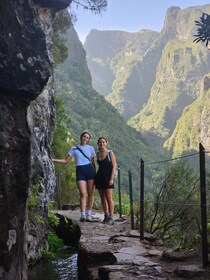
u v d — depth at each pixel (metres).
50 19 8.09
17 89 3.23
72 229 8.20
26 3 3.32
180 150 171.00
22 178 3.30
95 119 93.88
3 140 3.12
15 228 3.26
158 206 7.30
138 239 6.30
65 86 101.62
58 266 6.34
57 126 15.99
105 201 8.26
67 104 92.62
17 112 3.31
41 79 3.38
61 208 13.35
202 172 4.39
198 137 169.62
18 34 3.23
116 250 5.53
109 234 6.99
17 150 3.26
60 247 7.89
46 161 7.65
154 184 7.55
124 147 98.12
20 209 3.32
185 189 7.07
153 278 4.19
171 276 4.29
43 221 6.18
